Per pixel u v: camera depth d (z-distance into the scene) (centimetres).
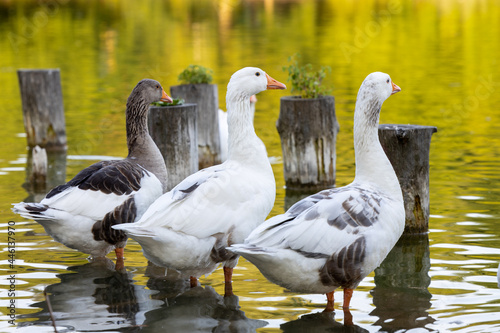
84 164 1407
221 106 1969
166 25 4331
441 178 1224
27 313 688
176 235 705
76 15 4862
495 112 1836
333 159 1223
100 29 4141
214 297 743
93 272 823
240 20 4541
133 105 916
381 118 1783
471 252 860
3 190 1195
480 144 1489
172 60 2903
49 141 1557
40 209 783
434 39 3519
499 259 832
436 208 1048
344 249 661
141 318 679
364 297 734
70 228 800
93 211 804
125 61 2914
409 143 941
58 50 3269
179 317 681
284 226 655
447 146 1480
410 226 947
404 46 3284
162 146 1164
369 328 650
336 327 654
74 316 681
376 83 721
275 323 667
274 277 671
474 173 1252
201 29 4084
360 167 736
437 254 859
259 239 659
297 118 1201
